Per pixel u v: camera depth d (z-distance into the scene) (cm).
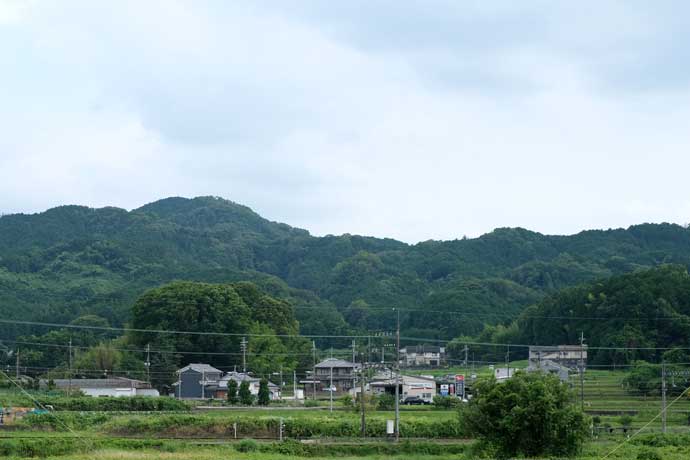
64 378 10931
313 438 6006
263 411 8088
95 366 11106
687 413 7812
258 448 5147
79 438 5053
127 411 7675
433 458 5041
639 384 9312
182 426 5988
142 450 4925
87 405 7744
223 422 6094
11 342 12706
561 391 5025
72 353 12331
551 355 11500
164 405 8044
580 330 11969
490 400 5034
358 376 12431
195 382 10975
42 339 12912
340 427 6234
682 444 5859
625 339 10912
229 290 12825
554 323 12644
